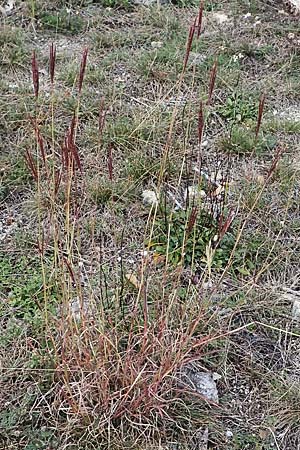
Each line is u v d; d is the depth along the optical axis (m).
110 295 3.24
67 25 5.51
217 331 3.06
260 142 4.39
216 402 2.96
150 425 2.77
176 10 5.79
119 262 3.53
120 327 3.03
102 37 5.35
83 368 2.81
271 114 4.75
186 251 3.57
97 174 3.99
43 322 3.14
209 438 2.83
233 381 3.07
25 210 3.84
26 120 4.40
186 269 3.52
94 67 5.02
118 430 2.78
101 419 2.77
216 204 3.74
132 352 2.87
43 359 2.96
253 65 5.24
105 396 2.75
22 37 5.29
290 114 4.78
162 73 4.96
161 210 3.77
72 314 2.91
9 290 3.40
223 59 5.18
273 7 5.93
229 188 4.02
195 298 3.07
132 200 3.94
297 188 4.11
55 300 3.29
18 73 4.94
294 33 5.58
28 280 3.42
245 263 3.61
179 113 4.57
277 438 2.86
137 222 3.80
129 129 4.37
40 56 5.12
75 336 2.83
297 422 2.91
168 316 2.97
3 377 2.95
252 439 2.84
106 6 5.82
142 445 2.74
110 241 3.67
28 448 2.72
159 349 2.88
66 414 2.81
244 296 3.20
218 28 5.59
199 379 3.02
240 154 4.37
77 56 5.16
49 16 5.53
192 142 4.39
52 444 2.74
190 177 4.09
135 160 4.13
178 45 5.27
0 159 4.14
